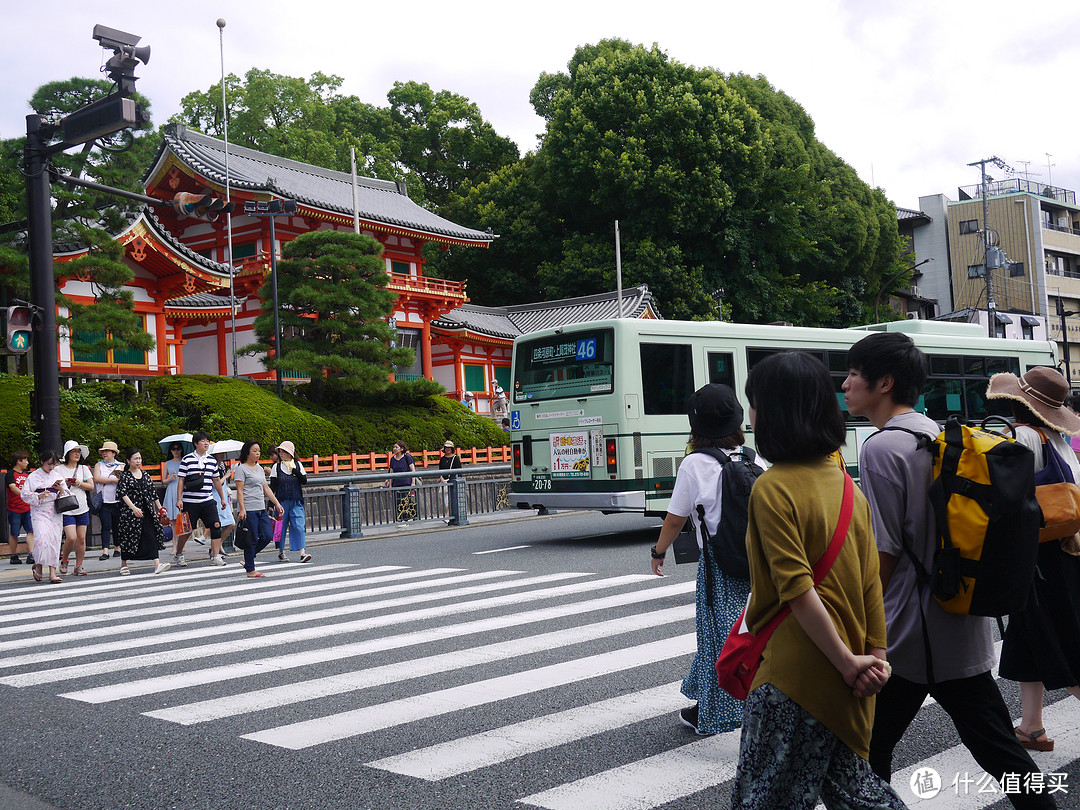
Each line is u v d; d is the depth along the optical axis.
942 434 2.93
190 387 24.31
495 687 5.54
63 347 26.48
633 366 12.70
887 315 55.53
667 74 43.91
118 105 12.66
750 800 2.49
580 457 13.02
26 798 3.99
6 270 22.55
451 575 10.55
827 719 2.42
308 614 8.38
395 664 6.25
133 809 3.82
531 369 13.80
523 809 3.64
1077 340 66.00
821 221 48.50
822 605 2.38
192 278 29.03
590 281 44.22
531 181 49.03
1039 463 3.86
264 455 23.48
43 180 13.77
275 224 35.22
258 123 50.38
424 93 61.09
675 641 6.61
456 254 51.16
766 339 13.92
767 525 2.46
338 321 27.72
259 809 3.75
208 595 9.98
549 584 9.50
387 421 29.25
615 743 4.43
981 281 65.19
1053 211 66.88
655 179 41.69
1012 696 5.08
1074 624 3.74
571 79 51.12
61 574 12.90
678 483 4.39
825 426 2.51
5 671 6.57
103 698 5.68
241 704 5.39
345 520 15.77
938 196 66.75
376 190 43.84
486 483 18.56
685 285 41.97
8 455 18.56
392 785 3.96
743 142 44.50
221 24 33.53
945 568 2.80
